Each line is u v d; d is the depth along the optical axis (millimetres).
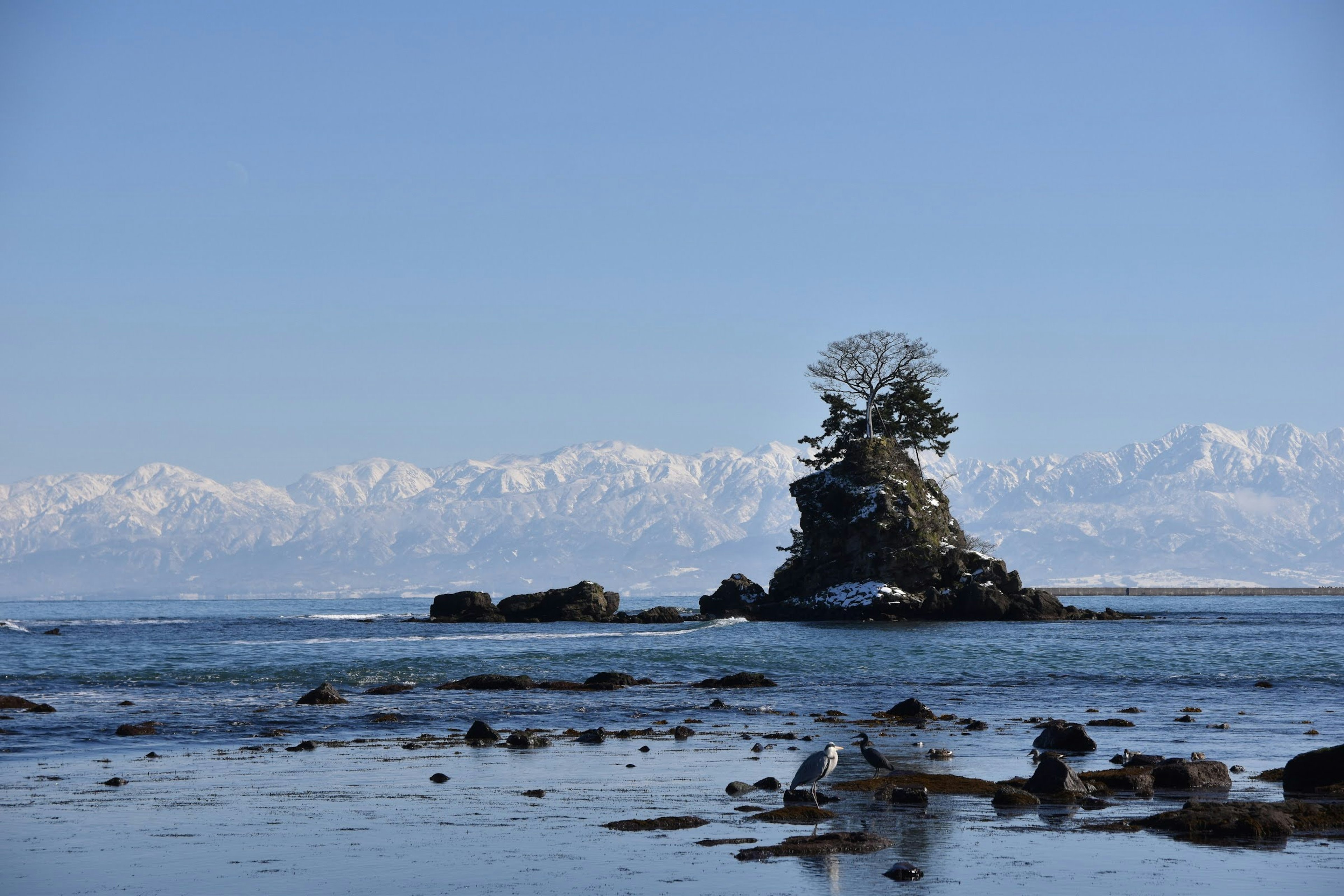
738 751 52688
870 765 46969
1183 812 35875
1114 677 96625
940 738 57156
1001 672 102438
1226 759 49719
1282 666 106188
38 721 64312
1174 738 56750
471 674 97500
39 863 31453
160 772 46688
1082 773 43250
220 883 29406
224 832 35188
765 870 30250
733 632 170750
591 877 29703
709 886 28812
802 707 73500
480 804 39688
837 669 105375
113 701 75562
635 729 61000
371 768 47781
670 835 34594
